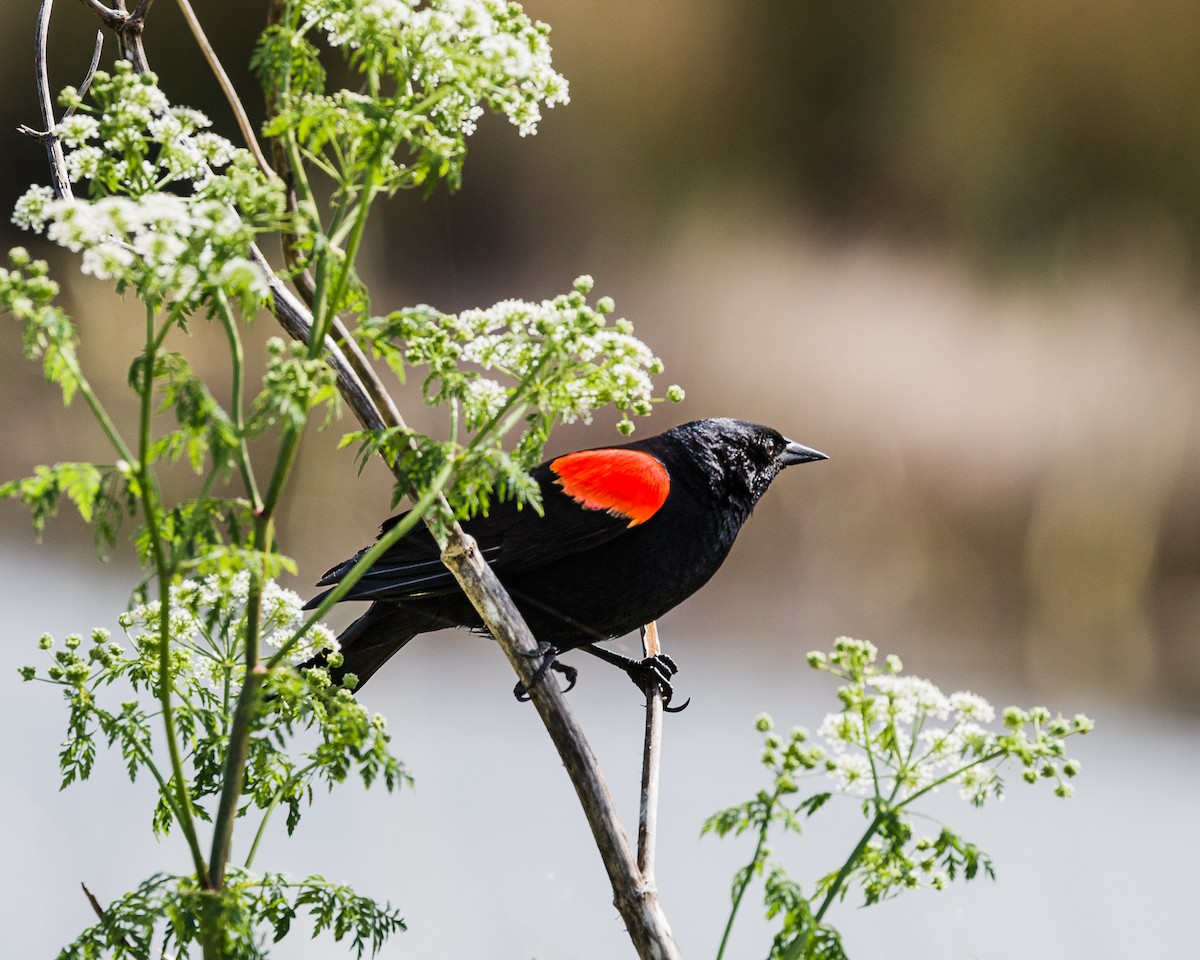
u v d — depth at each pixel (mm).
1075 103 28141
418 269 27938
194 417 2430
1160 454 22094
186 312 2688
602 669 14930
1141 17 27703
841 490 22359
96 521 2436
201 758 3158
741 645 17547
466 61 2809
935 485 22328
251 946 2680
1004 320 26312
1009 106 28422
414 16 2801
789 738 2781
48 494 2420
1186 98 27547
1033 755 2773
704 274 27703
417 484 2914
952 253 28047
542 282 28234
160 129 2939
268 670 2727
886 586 20297
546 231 28812
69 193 3283
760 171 29344
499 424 3100
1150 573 20609
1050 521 21344
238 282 2412
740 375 24656
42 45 3967
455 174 2812
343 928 3049
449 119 2936
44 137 3889
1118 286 26891
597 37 29250
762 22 29234
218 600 3111
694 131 29344
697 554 5980
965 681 17031
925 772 2812
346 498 18078
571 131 28984
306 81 2840
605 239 28797
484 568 3432
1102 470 21953
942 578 20531
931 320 26047
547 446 21328
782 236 28750
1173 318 25703
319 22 2848
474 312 3098
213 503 2525
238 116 3002
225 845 2740
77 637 3150
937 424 23203
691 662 16688
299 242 2744
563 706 3301
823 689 15789
